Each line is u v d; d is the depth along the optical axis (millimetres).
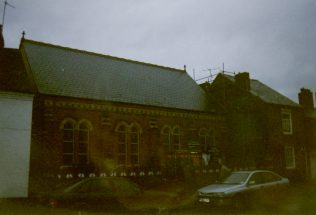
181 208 15656
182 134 28109
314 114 36062
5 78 19609
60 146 21656
